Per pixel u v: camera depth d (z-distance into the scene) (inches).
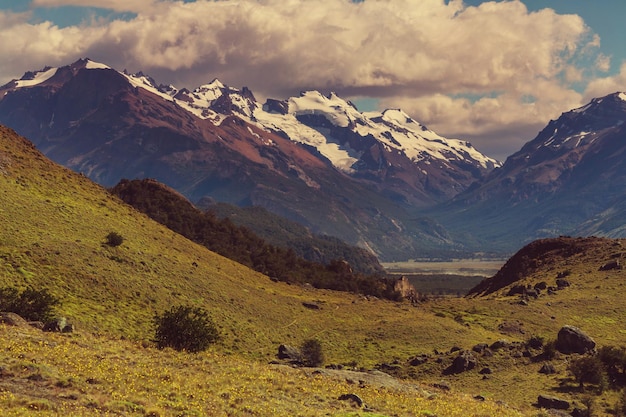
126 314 3508.9
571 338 3937.0
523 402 3058.6
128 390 1430.9
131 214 5733.3
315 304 5398.6
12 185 4749.0
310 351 3777.1
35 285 3346.5
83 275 3767.2
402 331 4655.5
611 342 4293.8
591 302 5226.4
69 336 1900.8
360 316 5216.5
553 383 3383.4
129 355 1795.0
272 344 4126.5
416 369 3759.8
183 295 4343.0
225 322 4205.2
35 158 5620.1
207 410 1398.9
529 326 4785.9
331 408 1583.4
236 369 1839.3
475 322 4945.9
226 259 6358.3
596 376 3324.3
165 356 1883.6
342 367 3651.6
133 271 4259.4
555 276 6323.8
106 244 4475.9
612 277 5826.8
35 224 4220.0
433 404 1845.5
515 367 3698.3
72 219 4645.7
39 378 1391.5
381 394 1862.7
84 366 1535.4
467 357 3725.4
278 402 1558.8
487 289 7662.4
